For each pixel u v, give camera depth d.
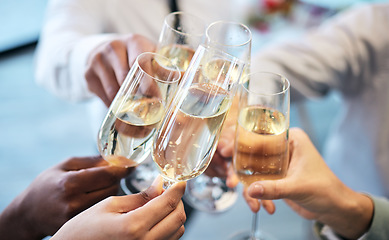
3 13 2.18
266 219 1.20
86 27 0.85
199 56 0.40
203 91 0.40
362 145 0.91
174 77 0.45
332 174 0.53
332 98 1.80
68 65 0.71
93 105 0.92
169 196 0.41
